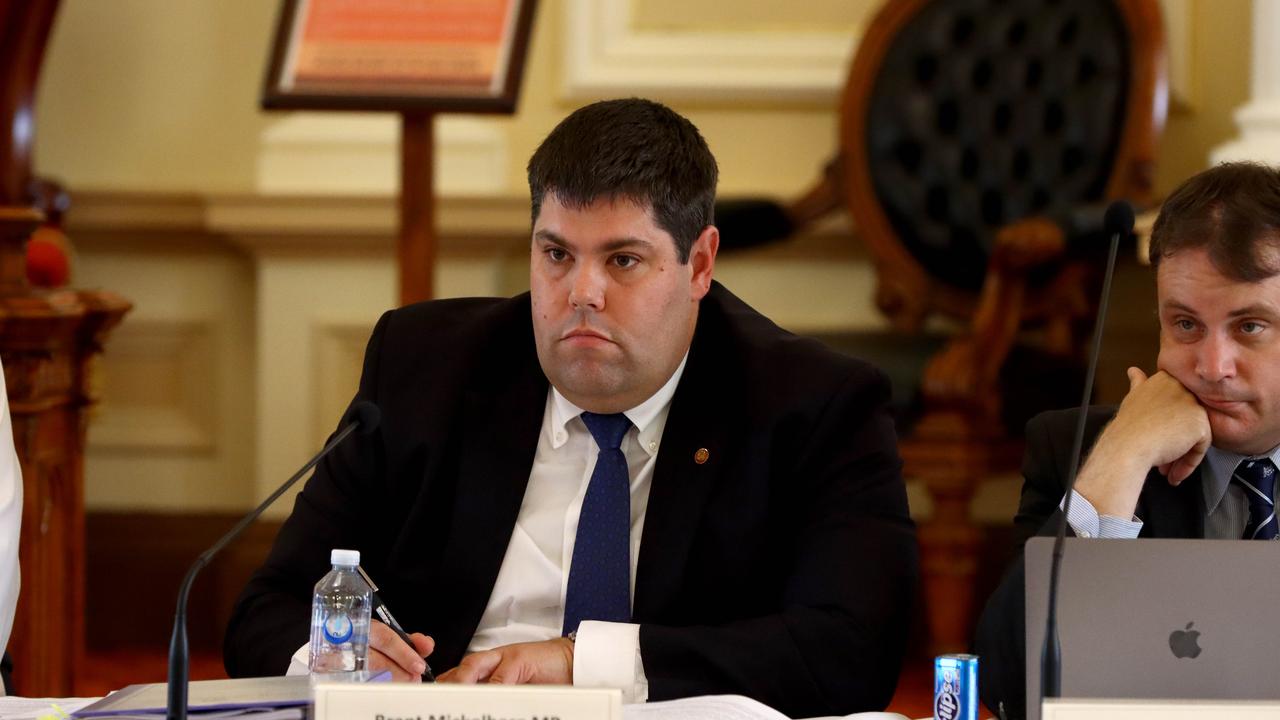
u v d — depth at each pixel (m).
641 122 7.73
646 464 8.27
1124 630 6.11
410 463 8.40
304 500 8.61
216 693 6.21
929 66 17.06
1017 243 14.62
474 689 5.46
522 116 18.69
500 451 8.34
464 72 14.88
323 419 18.23
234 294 18.70
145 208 18.38
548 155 7.72
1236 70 17.33
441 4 15.16
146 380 18.81
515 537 8.26
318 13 15.26
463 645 8.11
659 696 7.34
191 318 18.69
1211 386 7.57
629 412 8.21
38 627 11.38
